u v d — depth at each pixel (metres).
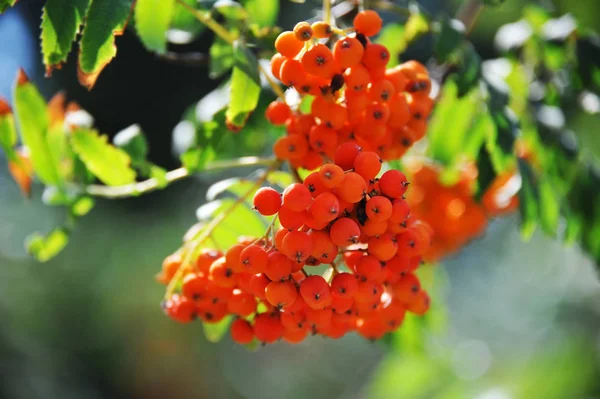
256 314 2.22
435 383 5.21
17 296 8.58
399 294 2.13
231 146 3.67
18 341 8.38
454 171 3.53
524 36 3.70
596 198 3.32
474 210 3.75
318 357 11.51
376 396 5.35
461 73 2.92
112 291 8.70
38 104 2.92
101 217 8.73
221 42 3.13
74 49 3.94
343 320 2.14
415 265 2.14
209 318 2.33
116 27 2.11
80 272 8.66
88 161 2.88
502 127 2.88
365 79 1.95
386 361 5.26
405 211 1.91
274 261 1.92
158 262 8.36
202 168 2.76
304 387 11.12
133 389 9.72
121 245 8.56
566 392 4.93
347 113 2.07
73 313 8.81
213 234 2.74
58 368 8.71
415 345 3.88
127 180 2.93
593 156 4.47
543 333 8.15
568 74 3.66
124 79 8.39
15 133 3.01
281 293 1.94
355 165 1.89
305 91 2.00
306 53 1.91
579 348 5.12
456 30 2.91
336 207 1.79
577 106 3.70
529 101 3.69
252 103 2.29
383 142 2.19
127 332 9.25
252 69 2.27
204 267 2.24
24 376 8.12
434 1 7.38
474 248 10.41
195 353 10.10
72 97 8.50
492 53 6.31
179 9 3.14
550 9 3.74
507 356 6.88
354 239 1.84
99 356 9.30
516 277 9.93
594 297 7.74
